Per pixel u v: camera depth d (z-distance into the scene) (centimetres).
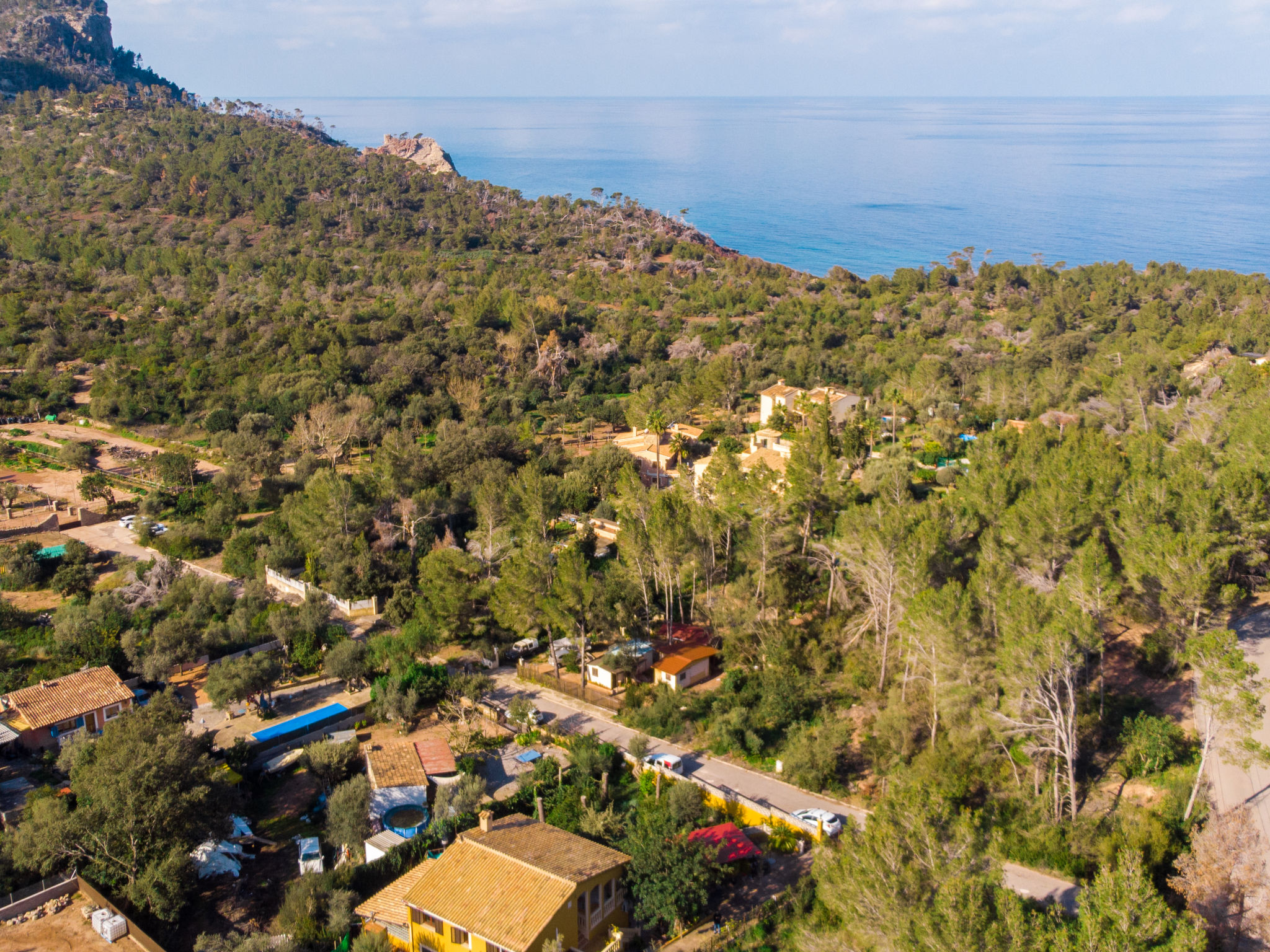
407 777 5141
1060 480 6047
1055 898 4012
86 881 4147
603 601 6412
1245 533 5706
